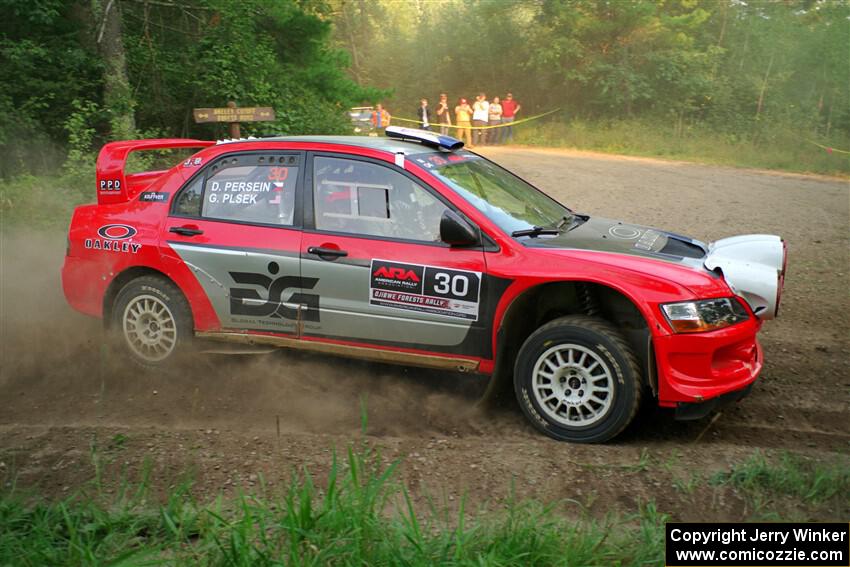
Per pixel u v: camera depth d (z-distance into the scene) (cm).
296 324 488
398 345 465
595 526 320
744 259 450
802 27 2650
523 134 2766
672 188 1490
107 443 417
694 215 1175
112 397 500
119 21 1409
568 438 423
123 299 536
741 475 371
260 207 503
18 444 416
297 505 339
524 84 3183
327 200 485
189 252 511
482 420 460
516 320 444
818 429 441
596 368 416
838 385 510
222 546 289
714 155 2158
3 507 328
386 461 395
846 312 679
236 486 368
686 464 391
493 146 2669
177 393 505
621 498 357
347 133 1733
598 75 2861
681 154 2242
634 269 415
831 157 2020
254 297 498
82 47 1416
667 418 457
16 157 1277
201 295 511
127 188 562
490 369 445
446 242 446
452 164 498
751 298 435
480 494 361
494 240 441
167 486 367
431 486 369
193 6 1563
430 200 461
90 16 1420
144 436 427
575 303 458
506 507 345
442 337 452
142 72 1533
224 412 475
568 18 2872
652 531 316
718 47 2722
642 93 2694
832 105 2484
